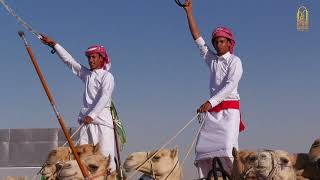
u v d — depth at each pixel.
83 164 7.62
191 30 10.02
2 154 21.11
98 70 11.29
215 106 9.30
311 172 6.80
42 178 9.93
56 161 9.35
